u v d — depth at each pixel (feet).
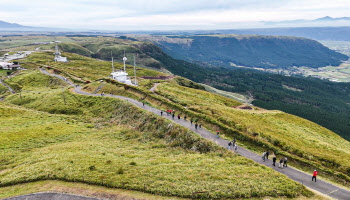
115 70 597.52
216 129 175.42
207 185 94.63
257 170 111.65
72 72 456.45
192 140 150.71
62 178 100.32
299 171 121.90
